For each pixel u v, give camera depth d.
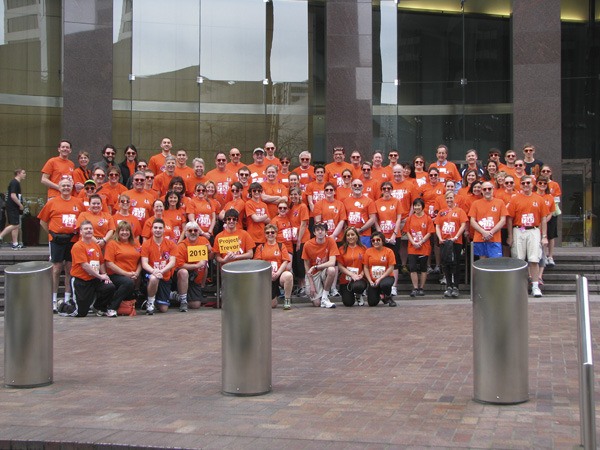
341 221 14.11
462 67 22.25
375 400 6.52
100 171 13.27
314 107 21.89
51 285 7.39
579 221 22.19
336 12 20.45
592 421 4.59
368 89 20.44
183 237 13.27
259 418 5.97
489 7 22.17
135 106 20.86
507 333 6.28
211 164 21.42
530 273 14.27
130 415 6.12
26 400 6.69
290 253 13.70
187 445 5.25
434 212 14.81
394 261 13.03
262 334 6.79
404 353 8.67
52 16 21.33
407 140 22.16
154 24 21.05
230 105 21.55
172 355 8.80
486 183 13.76
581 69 22.28
